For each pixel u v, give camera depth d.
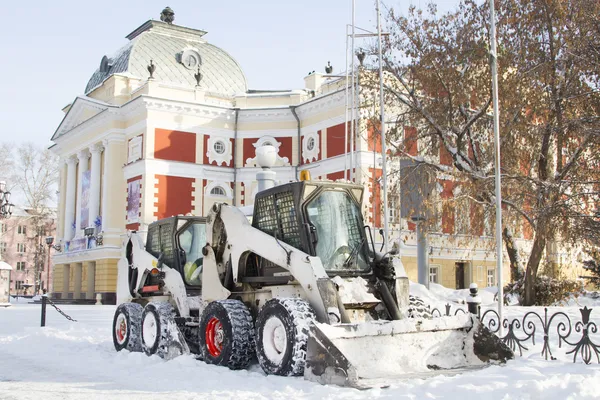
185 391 8.12
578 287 24.36
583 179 21.72
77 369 10.46
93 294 45.12
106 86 45.75
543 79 22.77
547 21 23.23
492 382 7.54
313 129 41.66
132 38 52.66
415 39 25.83
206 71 48.69
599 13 22.12
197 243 13.11
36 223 77.38
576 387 6.80
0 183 35.19
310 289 8.97
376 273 10.05
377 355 8.48
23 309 34.38
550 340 12.57
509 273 42.81
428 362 8.85
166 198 40.81
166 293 12.69
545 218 21.19
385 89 26.66
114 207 43.06
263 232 10.14
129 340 12.36
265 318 9.12
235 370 9.52
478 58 24.08
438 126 25.14
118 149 43.62
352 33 25.77
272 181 12.46
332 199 10.10
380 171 36.56
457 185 24.23
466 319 9.35
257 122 43.44
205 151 42.66
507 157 23.77
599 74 21.91
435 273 40.06
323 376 8.00
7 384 8.94
